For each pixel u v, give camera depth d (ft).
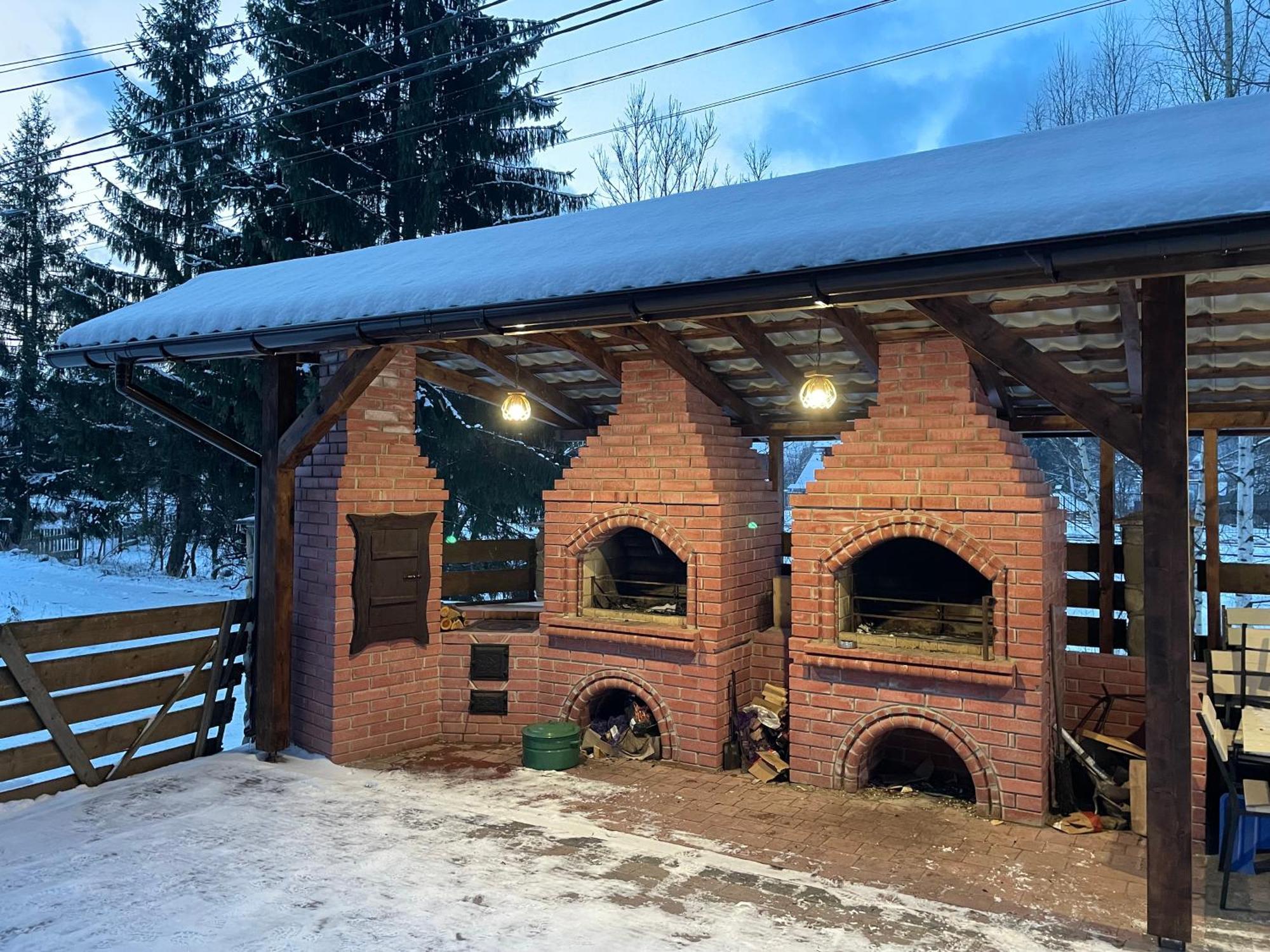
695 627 24.40
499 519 60.64
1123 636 24.90
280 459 24.58
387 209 58.75
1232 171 11.96
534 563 33.32
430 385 54.08
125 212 63.57
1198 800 19.34
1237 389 22.02
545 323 17.56
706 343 23.76
